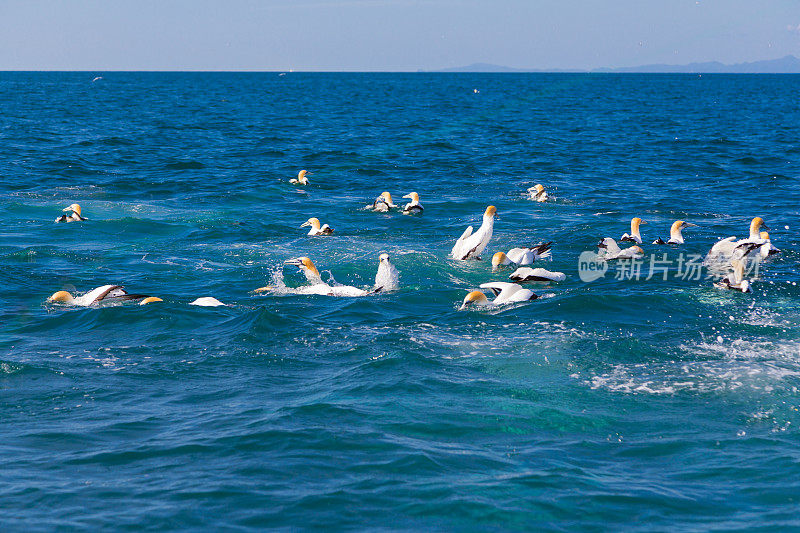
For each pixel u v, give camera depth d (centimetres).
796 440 1066
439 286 2012
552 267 2234
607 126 8206
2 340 1502
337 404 1158
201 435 1049
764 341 1516
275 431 1054
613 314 1697
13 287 1934
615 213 3141
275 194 3634
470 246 2303
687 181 4075
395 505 867
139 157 4906
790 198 3509
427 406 1161
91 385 1252
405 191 3766
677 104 13700
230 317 1661
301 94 17488
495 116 9950
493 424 1102
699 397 1223
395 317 1691
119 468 955
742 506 880
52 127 7138
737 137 6838
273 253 2397
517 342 1491
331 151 5503
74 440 1034
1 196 3375
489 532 819
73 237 2602
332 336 1523
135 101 13125
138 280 2048
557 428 1099
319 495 886
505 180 4119
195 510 852
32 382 1260
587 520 845
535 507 868
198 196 3519
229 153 5281
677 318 1673
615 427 1106
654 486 925
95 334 1539
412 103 13550
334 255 2373
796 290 1923
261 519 835
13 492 888
